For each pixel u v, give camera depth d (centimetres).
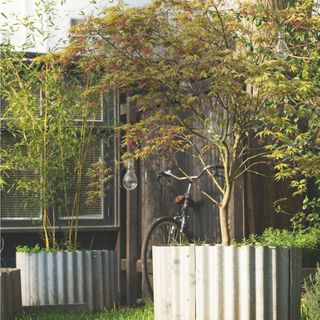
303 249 1054
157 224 1214
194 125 1138
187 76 775
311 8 960
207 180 1170
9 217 1267
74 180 1163
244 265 736
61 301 1058
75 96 1123
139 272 1307
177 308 763
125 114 1270
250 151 1059
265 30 836
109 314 1025
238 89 770
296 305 760
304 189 1039
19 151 1133
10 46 1107
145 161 1332
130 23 771
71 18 1259
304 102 916
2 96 1175
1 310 909
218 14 784
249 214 1088
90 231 1309
